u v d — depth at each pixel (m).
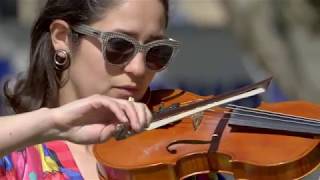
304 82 14.70
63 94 5.34
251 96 5.21
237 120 5.50
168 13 5.29
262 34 14.49
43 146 4.99
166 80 14.52
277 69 14.66
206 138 5.37
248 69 15.10
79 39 5.16
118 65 5.09
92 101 4.06
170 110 5.02
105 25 5.09
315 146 5.11
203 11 19.30
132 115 4.10
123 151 5.22
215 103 5.14
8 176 4.83
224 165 5.15
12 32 18.41
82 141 4.07
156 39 5.16
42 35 5.36
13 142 4.05
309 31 14.66
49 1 5.28
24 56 17.41
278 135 5.27
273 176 4.96
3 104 5.61
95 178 5.07
